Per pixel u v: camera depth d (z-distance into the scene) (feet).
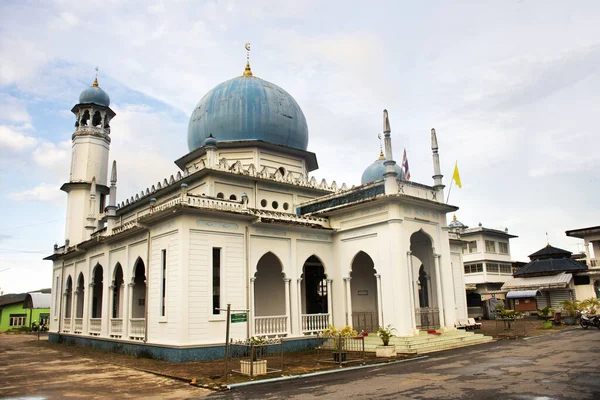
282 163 91.15
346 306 74.74
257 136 87.86
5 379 49.88
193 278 61.41
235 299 65.00
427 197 74.28
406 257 67.46
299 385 40.04
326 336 58.18
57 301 113.29
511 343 66.33
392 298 66.54
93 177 108.27
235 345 61.00
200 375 47.34
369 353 60.23
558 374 39.01
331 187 93.76
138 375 49.98
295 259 73.10
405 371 44.88
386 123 70.13
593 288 135.33
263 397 35.40
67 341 100.73
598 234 139.23
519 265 176.35
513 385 35.14
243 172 80.48
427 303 82.02
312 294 82.33
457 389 34.60
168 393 39.11
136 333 70.85
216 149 79.97
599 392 31.73
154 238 68.49
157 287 65.72
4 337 132.36
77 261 102.42
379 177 102.42
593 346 57.67
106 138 120.06
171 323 61.11
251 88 90.68
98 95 120.06
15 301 174.60
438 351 60.59
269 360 57.41
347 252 75.31
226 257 65.31
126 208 99.19
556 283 133.69
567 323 100.48
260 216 69.41
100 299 102.94
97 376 50.24
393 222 67.67
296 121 92.79
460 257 104.22
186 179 80.38
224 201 66.28
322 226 76.74
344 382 40.24
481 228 156.76
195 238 62.64
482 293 152.46
